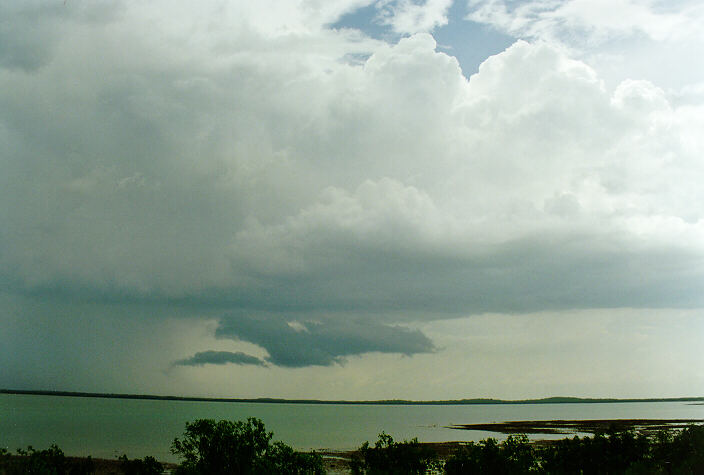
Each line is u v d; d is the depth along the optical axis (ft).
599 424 381.19
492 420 486.38
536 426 369.71
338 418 540.93
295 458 96.53
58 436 254.06
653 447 106.42
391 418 551.59
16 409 504.02
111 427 323.78
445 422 458.91
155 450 199.52
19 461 83.97
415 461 105.29
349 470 150.51
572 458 103.96
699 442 99.09
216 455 90.58
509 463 100.99
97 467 134.51
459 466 99.76
